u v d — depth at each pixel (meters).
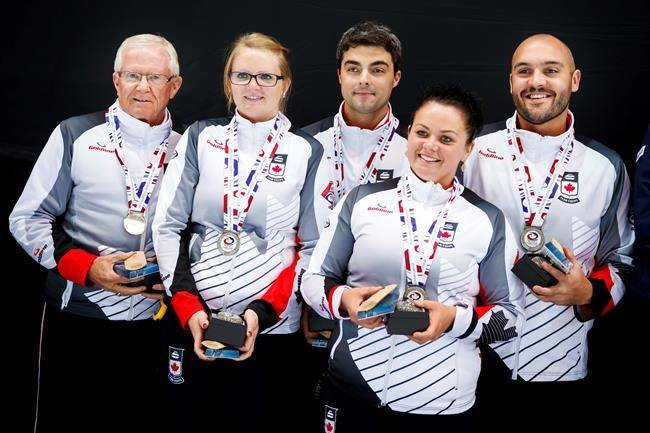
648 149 2.98
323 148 3.07
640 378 3.35
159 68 3.05
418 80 3.64
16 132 3.80
